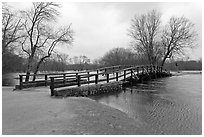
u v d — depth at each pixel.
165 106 7.97
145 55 31.91
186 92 11.53
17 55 21.03
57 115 5.28
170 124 5.64
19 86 11.48
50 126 4.31
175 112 7.00
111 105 8.37
